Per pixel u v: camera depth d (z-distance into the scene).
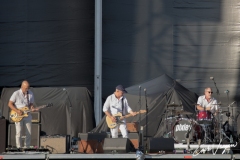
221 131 47.78
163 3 66.81
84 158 42.72
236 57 66.44
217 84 66.25
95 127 59.06
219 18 66.81
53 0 66.75
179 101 57.03
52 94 59.38
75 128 58.78
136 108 57.22
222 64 66.44
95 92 64.31
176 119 49.38
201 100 52.91
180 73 66.44
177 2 66.81
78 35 66.44
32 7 66.88
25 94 47.34
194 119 50.88
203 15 66.88
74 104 59.19
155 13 66.75
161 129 56.25
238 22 66.69
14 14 66.94
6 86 66.75
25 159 43.06
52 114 58.66
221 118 50.50
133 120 56.75
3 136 46.75
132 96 57.69
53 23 66.69
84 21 66.44
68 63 66.44
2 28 66.81
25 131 47.19
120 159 43.03
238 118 51.41
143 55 66.56
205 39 66.69
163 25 66.69
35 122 48.88
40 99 59.03
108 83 66.19
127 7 66.81
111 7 66.69
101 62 64.88
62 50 66.50
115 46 66.44
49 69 66.62
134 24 66.69
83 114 59.38
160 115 56.66
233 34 66.62
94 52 66.00
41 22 66.75
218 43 66.62
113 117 47.31
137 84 60.50
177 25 66.75
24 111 46.81
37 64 66.75
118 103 47.88
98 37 64.44
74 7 66.50
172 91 57.53
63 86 66.44
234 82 66.19
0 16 66.81
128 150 43.94
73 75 66.38
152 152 43.84
